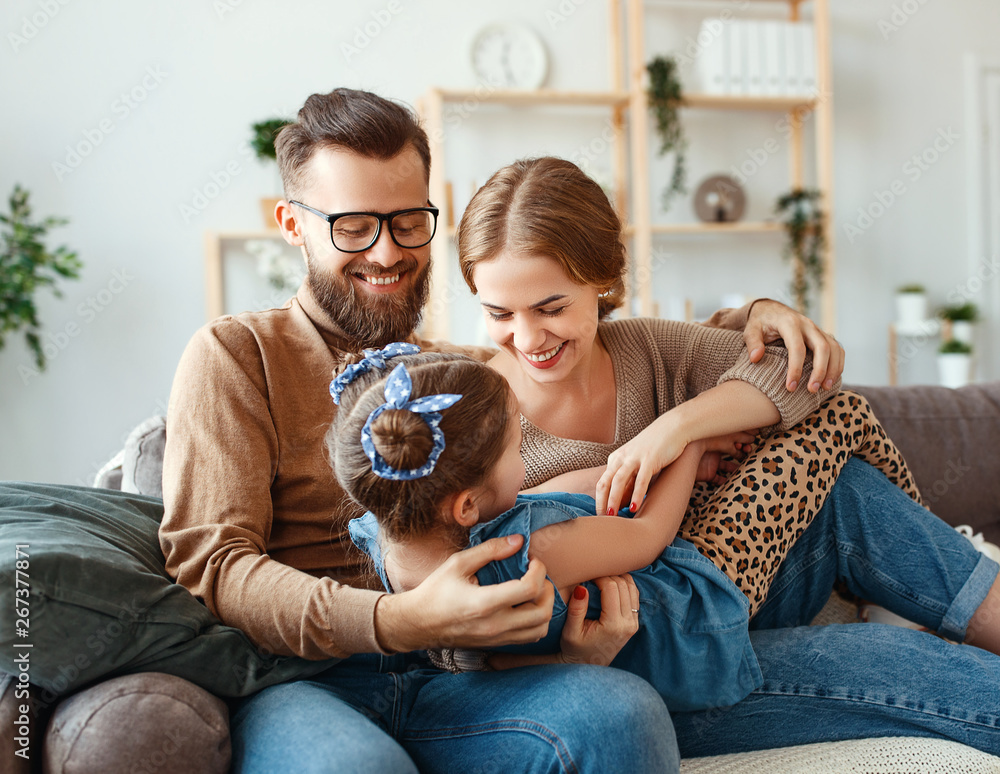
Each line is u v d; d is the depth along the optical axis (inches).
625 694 34.1
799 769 39.8
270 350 49.6
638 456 44.3
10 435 130.4
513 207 45.0
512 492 39.6
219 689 37.3
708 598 41.2
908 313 165.3
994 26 173.5
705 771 40.5
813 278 164.9
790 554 50.1
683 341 55.3
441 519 36.9
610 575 40.1
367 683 42.5
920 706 42.0
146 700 32.8
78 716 32.2
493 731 36.4
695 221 161.6
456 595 34.4
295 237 55.7
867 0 166.7
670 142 151.3
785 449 47.6
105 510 45.8
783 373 49.0
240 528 42.8
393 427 34.7
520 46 150.0
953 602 47.3
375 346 54.1
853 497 49.6
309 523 48.6
